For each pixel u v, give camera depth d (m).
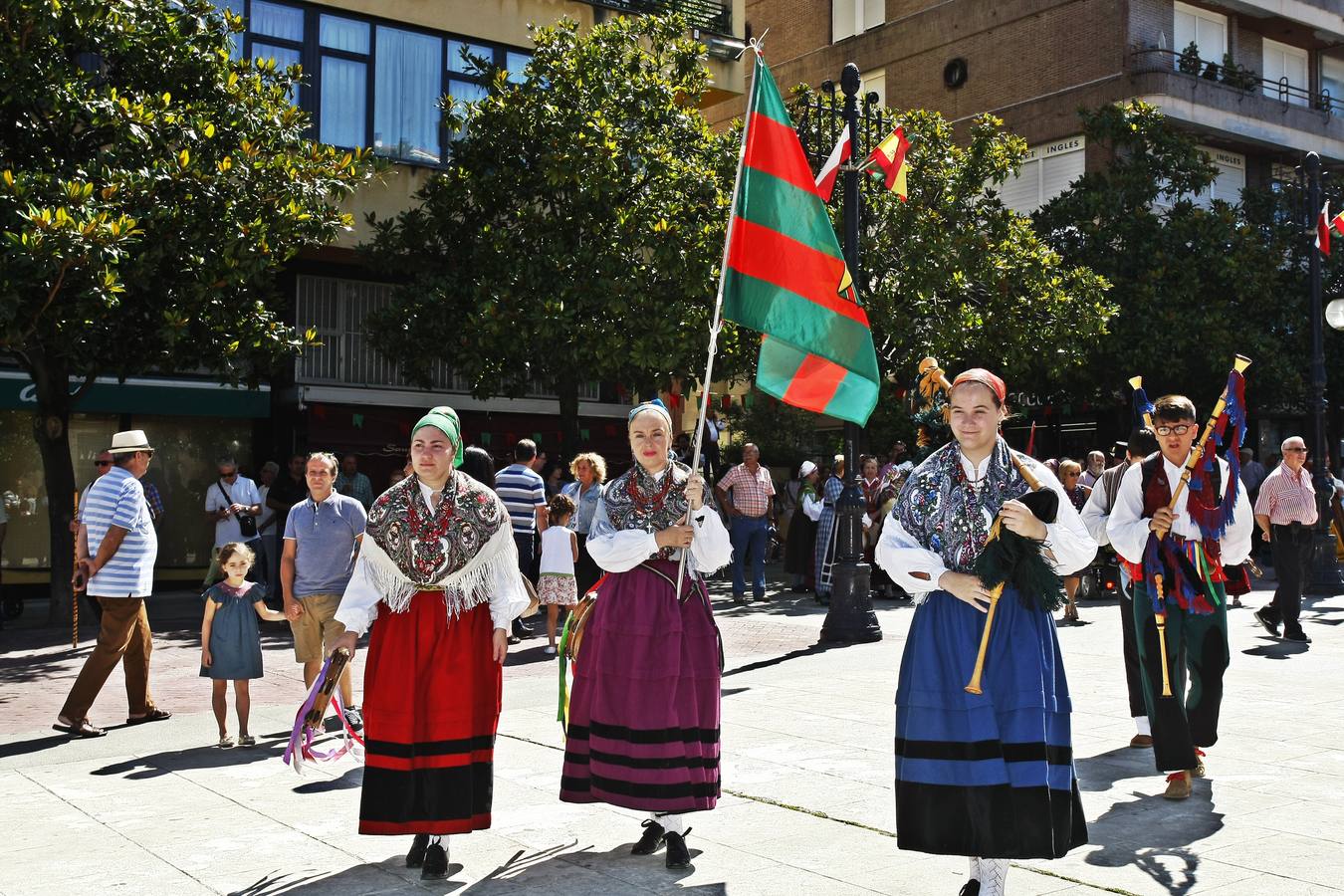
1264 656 10.38
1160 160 22.56
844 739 6.82
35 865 4.62
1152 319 21.56
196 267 12.65
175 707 8.41
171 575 17.78
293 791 5.85
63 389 13.29
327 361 18.47
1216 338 21.31
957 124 28.59
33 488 16.91
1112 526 5.67
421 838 4.62
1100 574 15.63
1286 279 23.84
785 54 32.66
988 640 3.75
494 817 5.30
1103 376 22.56
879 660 10.16
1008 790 3.69
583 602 5.04
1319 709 7.70
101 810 5.48
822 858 4.64
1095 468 15.38
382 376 18.89
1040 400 23.58
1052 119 26.52
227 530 14.75
